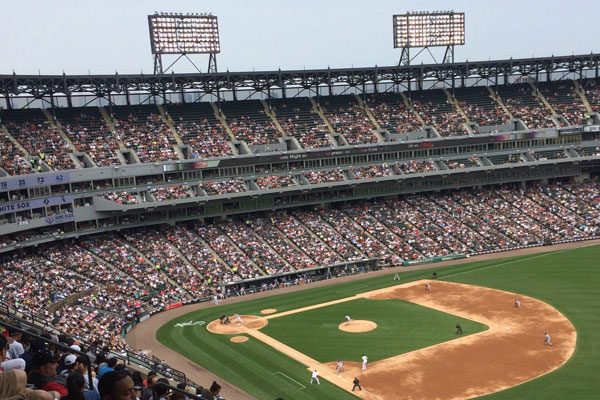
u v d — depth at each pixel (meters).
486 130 114.94
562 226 104.31
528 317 63.81
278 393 46.97
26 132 87.44
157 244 88.31
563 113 119.81
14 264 72.19
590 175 121.69
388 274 89.25
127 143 93.19
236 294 82.62
